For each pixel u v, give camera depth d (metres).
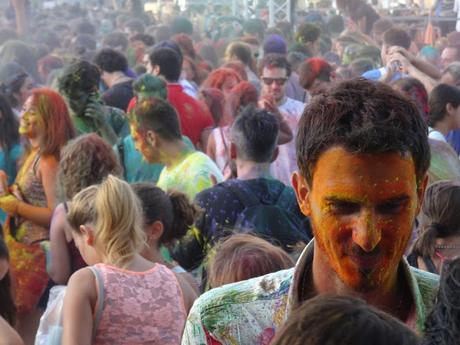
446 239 5.49
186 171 7.77
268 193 6.48
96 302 5.04
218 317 2.94
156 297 5.16
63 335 4.97
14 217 8.10
